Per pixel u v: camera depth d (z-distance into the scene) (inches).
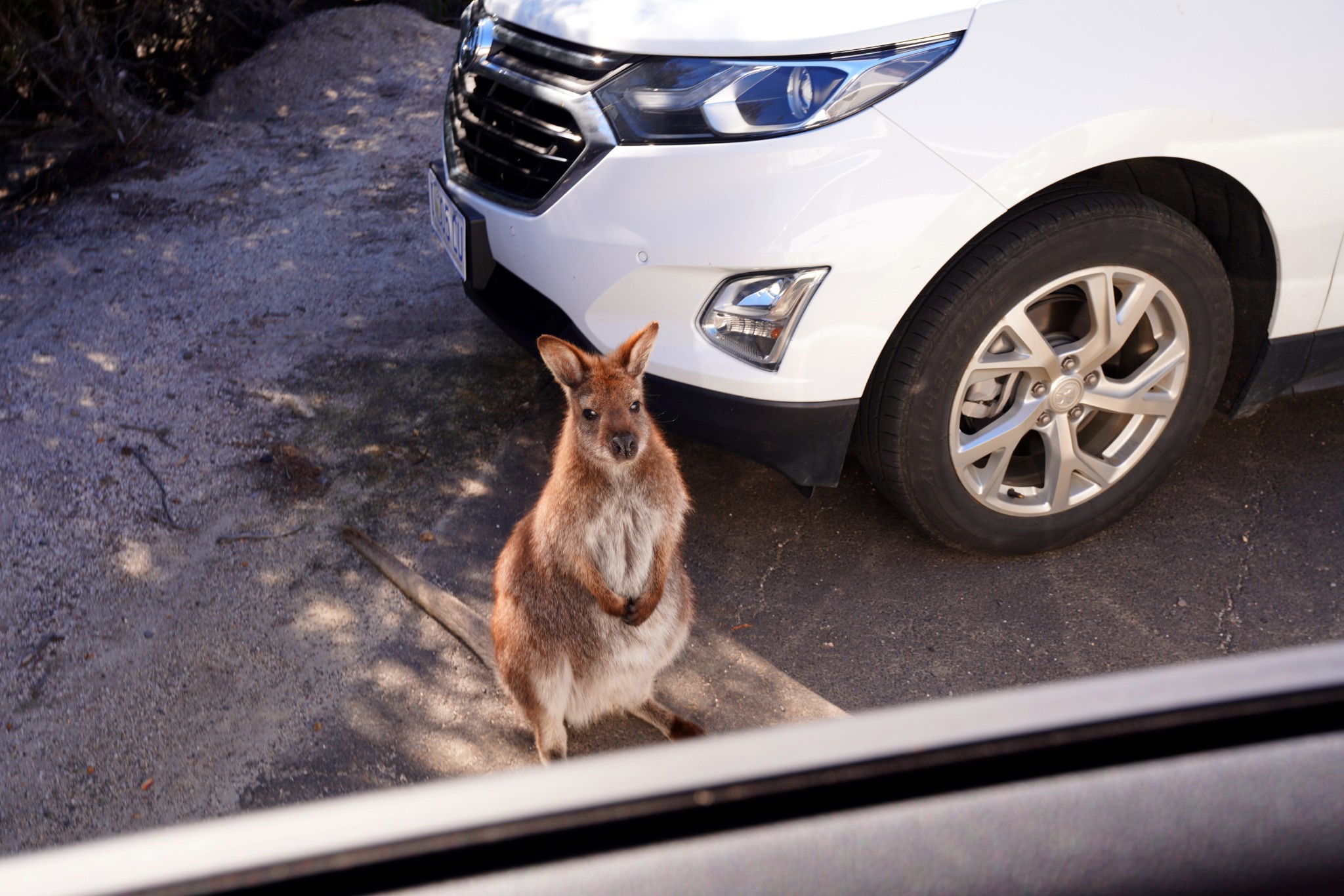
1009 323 115.7
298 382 176.6
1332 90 116.6
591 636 112.7
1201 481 145.7
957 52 106.4
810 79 107.3
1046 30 108.0
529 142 129.4
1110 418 131.6
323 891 34.6
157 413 167.2
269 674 118.7
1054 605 125.6
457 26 375.9
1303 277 126.1
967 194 106.7
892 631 123.3
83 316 196.5
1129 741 38.0
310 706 114.7
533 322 136.9
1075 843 35.2
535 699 108.7
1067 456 126.0
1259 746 37.3
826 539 139.4
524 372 179.2
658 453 114.0
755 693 116.3
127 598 129.6
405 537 141.7
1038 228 111.9
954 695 113.3
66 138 263.9
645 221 112.8
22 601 128.6
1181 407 129.6
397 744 110.3
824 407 112.7
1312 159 118.6
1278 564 129.2
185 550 138.1
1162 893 34.3
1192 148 113.0
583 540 110.7
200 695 115.8
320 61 323.3
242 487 150.4
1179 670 41.1
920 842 35.5
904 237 106.5
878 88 106.1
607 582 113.0
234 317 197.5
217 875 34.2
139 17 290.2
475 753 109.9
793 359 110.2
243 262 218.5
